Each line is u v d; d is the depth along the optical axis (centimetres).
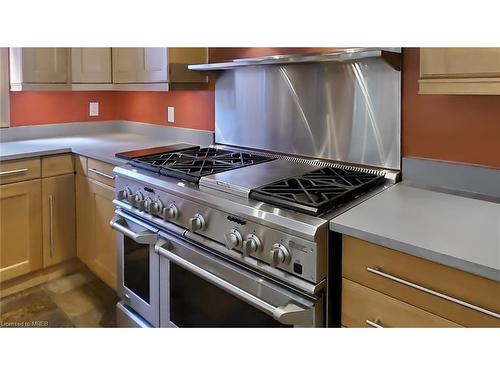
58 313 239
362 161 183
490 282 96
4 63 283
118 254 220
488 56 122
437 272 104
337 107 188
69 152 265
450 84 131
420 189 159
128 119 344
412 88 164
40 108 308
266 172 181
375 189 159
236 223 146
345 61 176
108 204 240
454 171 157
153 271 193
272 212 135
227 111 242
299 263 127
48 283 272
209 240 159
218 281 154
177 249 176
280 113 213
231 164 197
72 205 273
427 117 162
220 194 156
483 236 111
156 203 182
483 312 97
